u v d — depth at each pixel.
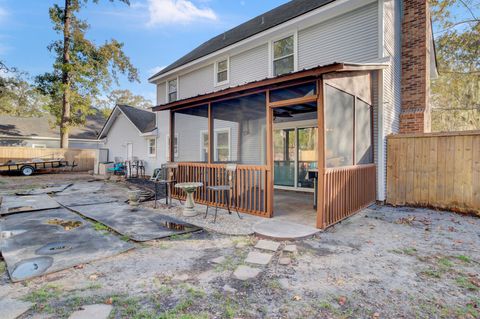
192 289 2.57
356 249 3.63
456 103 13.24
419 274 2.90
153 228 4.59
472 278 2.80
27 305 2.27
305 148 8.63
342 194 5.03
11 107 27.31
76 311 2.18
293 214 5.48
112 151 18.31
